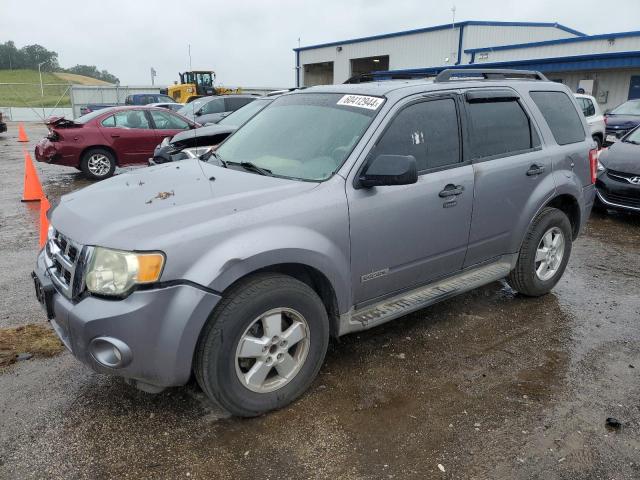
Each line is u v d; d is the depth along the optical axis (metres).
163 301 2.64
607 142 10.20
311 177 3.35
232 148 4.03
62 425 2.99
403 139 3.58
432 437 2.94
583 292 5.06
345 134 3.52
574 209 4.95
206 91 33.53
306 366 3.19
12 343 3.86
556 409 3.20
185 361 2.73
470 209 3.95
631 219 8.11
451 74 4.11
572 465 2.74
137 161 11.98
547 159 4.52
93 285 2.68
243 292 2.83
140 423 3.02
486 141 4.12
